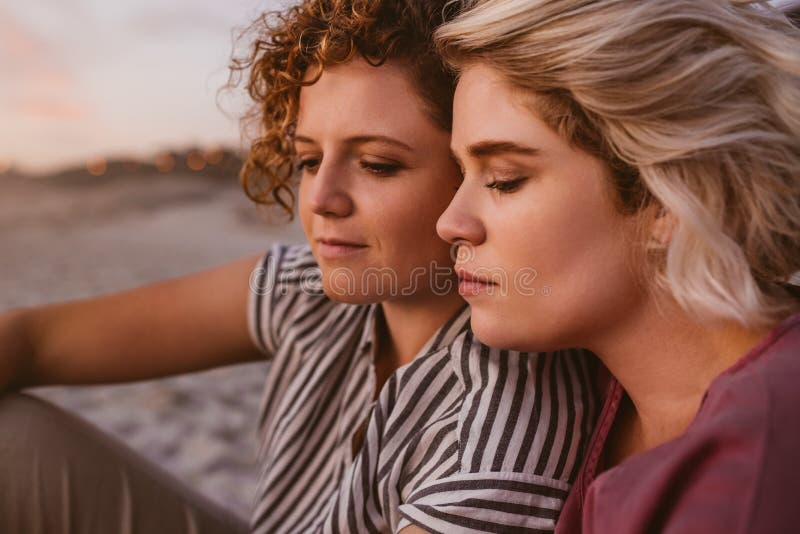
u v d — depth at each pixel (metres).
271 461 0.95
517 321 0.62
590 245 0.59
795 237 0.57
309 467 0.93
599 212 0.59
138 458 1.10
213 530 1.06
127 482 1.04
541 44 0.56
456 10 0.70
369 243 0.74
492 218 0.62
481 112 0.60
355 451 0.87
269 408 1.02
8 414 1.03
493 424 0.67
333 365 0.94
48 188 25.61
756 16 0.61
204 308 1.06
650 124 0.55
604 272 0.60
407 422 0.76
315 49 0.72
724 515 0.44
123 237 14.65
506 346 0.64
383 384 0.90
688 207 0.55
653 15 0.56
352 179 0.73
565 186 0.58
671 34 0.56
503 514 0.63
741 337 0.59
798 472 0.44
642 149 0.56
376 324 0.91
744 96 0.57
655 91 0.55
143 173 26.69
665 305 0.61
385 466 0.75
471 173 0.64
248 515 1.95
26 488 0.99
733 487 0.45
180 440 2.61
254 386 3.28
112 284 7.18
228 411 2.94
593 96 0.55
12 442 1.00
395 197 0.72
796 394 0.47
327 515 0.78
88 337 1.05
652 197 0.58
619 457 0.70
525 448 0.66
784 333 0.55
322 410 0.94
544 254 0.60
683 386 0.63
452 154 0.72
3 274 7.64
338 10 0.70
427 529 0.63
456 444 0.69
